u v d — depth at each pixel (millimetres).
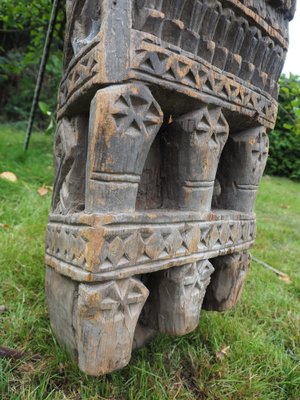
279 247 2861
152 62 903
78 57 1017
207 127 1067
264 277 2131
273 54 1300
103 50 883
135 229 929
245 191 1343
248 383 1203
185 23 987
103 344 921
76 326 984
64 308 1049
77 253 923
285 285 2123
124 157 901
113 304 911
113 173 895
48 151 4129
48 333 1283
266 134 1369
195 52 1009
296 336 1562
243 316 1658
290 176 7281
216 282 1356
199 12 995
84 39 1045
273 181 6562
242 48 1176
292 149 7188
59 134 1229
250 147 1294
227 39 1117
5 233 2014
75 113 1138
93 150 890
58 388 1094
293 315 1729
